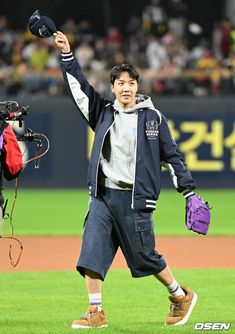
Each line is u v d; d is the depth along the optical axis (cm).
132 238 1898
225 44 6531
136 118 1903
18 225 4153
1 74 6150
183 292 1998
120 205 1892
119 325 2005
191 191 1917
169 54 6531
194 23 7206
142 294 2472
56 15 7525
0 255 3231
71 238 3716
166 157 1916
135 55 6500
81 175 5791
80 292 2503
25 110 1912
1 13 7481
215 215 4619
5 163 1886
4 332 1922
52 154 5759
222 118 5800
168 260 3139
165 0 7169
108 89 5875
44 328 1972
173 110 5791
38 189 5800
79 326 1931
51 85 6156
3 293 2483
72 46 6606
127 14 7562
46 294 2467
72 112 5728
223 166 5831
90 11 7531
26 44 6550
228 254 3297
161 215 4625
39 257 3197
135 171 1884
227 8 7081
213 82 6200
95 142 1905
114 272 2870
